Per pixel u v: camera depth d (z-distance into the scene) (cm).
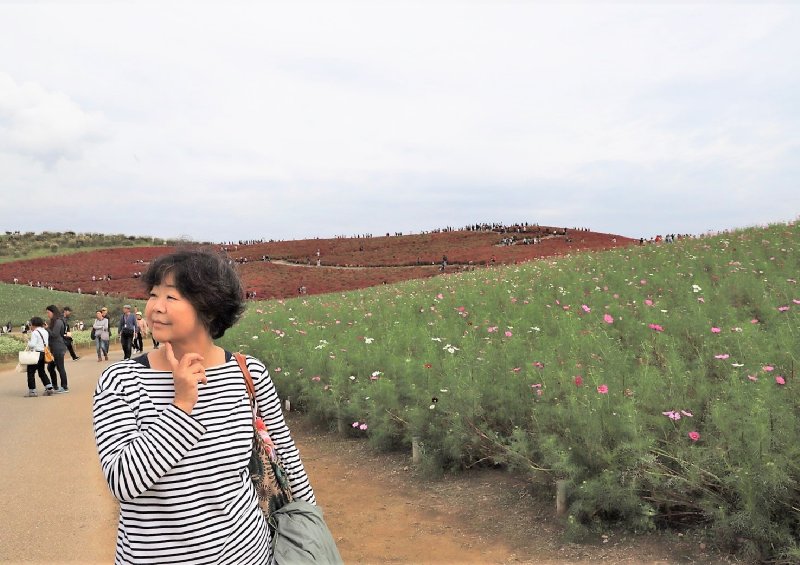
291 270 6269
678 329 743
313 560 180
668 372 560
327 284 5038
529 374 580
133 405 158
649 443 404
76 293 5459
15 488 561
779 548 340
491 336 904
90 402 1035
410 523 464
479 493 509
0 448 716
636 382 536
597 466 428
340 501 525
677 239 2156
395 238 8262
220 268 168
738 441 376
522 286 1396
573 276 1387
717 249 1522
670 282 1123
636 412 435
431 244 7369
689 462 384
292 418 852
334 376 771
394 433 645
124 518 155
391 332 1031
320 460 652
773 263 1195
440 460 567
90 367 1700
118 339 2894
